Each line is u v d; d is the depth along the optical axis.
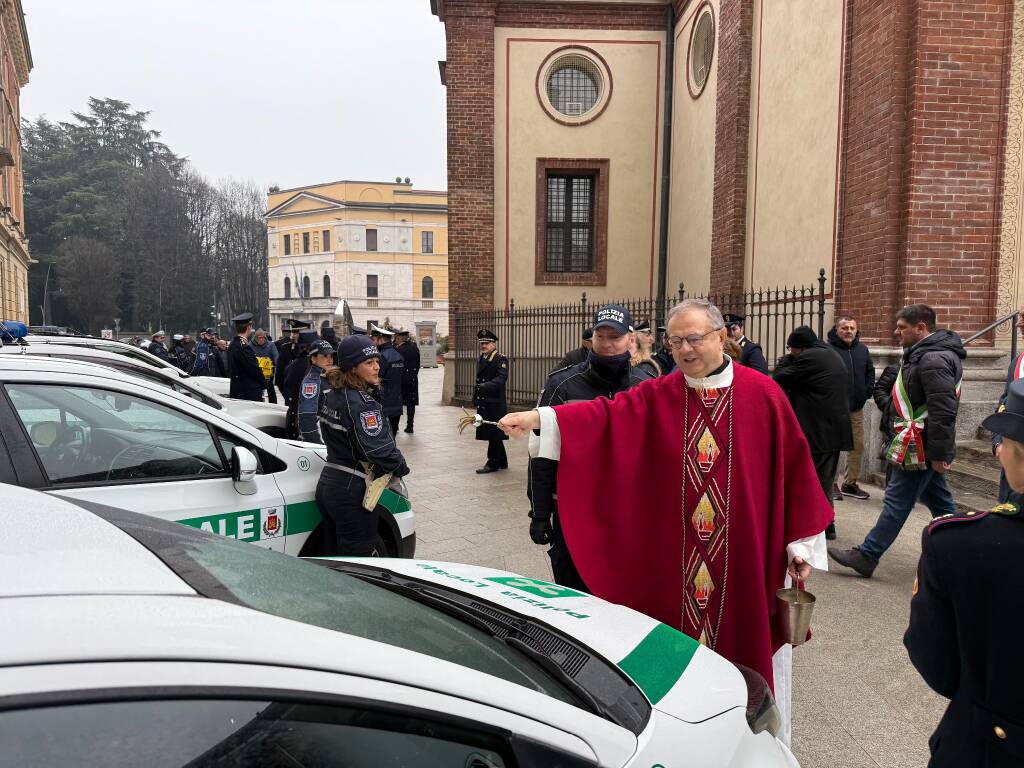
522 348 14.40
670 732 1.56
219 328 60.91
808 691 3.42
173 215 61.75
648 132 14.54
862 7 7.64
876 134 7.40
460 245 14.41
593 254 14.95
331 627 1.37
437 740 1.20
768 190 10.05
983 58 6.96
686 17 13.48
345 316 11.69
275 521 3.53
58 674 0.90
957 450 6.99
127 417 3.09
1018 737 1.44
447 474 8.46
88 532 1.36
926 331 4.73
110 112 74.44
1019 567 1.43
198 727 0.98
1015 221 7.11
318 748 1.08
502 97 14.40
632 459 2.61
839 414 5.10
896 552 5.31
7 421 2.76
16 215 31.86
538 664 1.66
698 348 2.53
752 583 2.52
